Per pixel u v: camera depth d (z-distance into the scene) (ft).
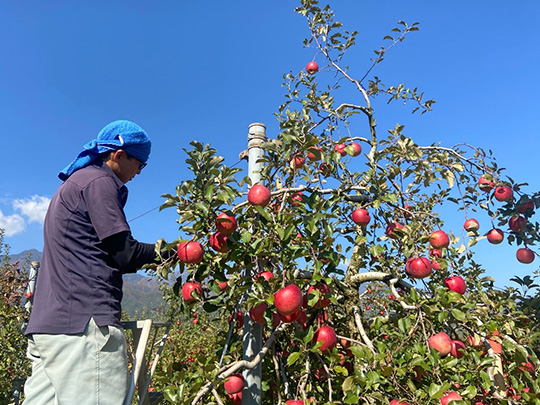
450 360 6.59
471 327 7.74
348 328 9.36
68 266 5.40
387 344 8.05
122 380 5.34
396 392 6.93
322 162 9.16
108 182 5.88
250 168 8.64
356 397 6.08
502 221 10.86
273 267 7.64
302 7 13.30
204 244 6.92
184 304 7.01
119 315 5.64
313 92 12.23
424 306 7.17
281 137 8.73
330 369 7.00
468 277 10.69
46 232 5.81
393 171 9.51
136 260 5.81
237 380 6.66
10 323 20.03
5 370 18.62
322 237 7.23
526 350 7.41
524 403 6.79
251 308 6.82
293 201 8.07
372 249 8.39
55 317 5.16
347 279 9.93
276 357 8.07
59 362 5.08
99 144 6.35
